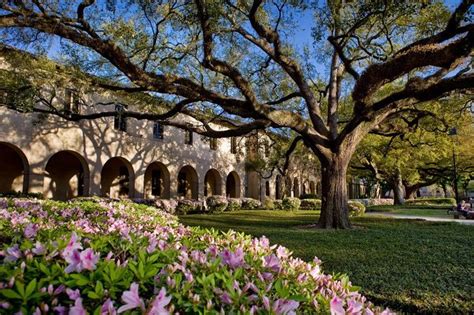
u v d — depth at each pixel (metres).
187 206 19.16
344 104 16.02
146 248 2.13
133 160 19.83
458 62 8.37
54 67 10.32
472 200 31.84
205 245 2.79
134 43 9.59
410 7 7.60
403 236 9.04
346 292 2.07
